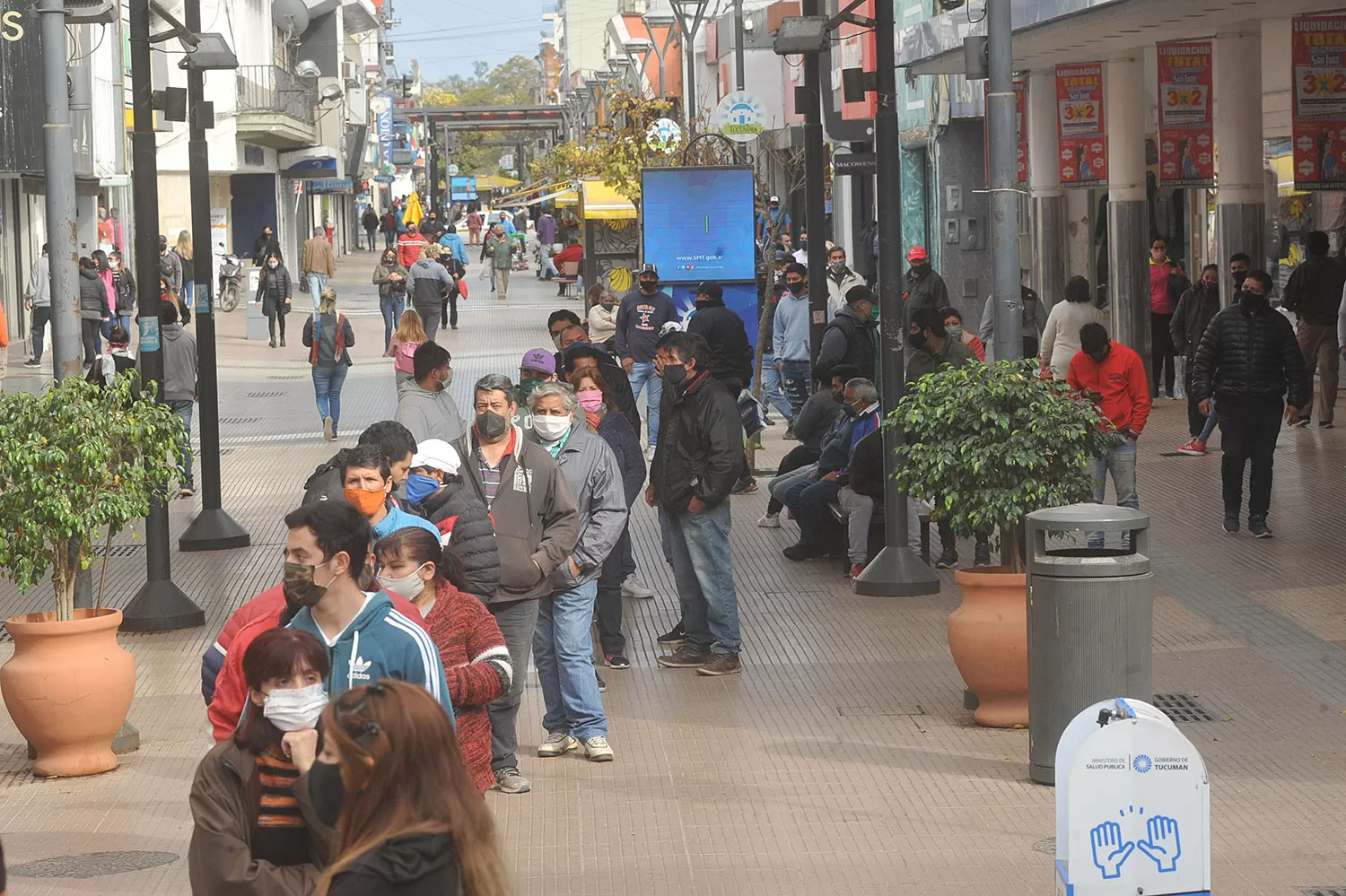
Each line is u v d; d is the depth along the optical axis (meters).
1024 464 11.72
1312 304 24.58
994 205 14.26
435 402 13.39
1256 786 10.32
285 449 26.98
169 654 14.70
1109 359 17.08
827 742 11.70
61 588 11.43
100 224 45.94
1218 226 27.25
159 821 10.30
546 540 10.59
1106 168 30.53
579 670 11.34
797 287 26.17
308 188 85.00
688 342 13.48
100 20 13.96
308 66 76.44
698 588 13.93
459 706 8.20
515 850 9.55
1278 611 14.72
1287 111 29.53
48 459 11.04
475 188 169.75
